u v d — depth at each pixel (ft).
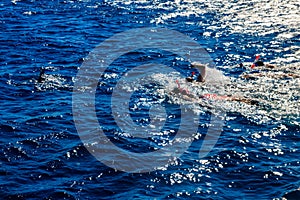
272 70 133.08
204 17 177.58
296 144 98.89
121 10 184.65
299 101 115.44
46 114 108.58
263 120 107.45
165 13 181.57
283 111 110.93
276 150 96.84
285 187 85.81
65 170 89.40
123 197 82.43
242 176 88.99
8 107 111.65
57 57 140.56
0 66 133.08
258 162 93.04
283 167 91.45
